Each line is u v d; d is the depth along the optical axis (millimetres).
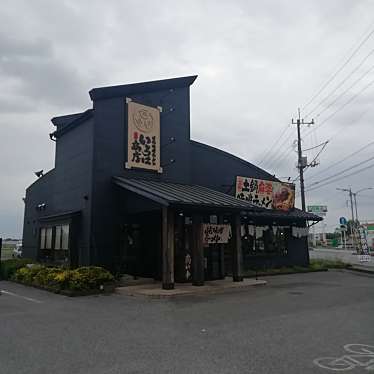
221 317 7902
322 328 6898
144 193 12273
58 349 5633
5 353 5453
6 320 7699
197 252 12664
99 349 5629
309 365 4898
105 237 13602
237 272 13688
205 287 12031
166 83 16156
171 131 16156
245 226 18703
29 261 16750
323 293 11539
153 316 8039
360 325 7148
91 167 13773
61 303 9781
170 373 4605
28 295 11273
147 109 15438
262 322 7398
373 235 54500
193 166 17469
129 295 11086
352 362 5023
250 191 19109
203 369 4750
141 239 14562
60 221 15469
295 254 20750
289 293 11531
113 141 14297
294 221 20844
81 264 13672
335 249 61188
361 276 17562
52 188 17781
